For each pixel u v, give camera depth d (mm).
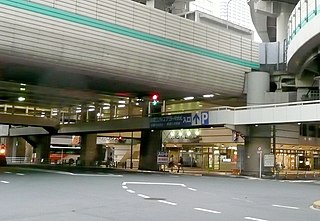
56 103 59406
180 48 33469
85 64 29281
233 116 35938
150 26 31438
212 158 51938
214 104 52312
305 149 55750
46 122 59938
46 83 37938
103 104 57750
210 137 48906
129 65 31062
